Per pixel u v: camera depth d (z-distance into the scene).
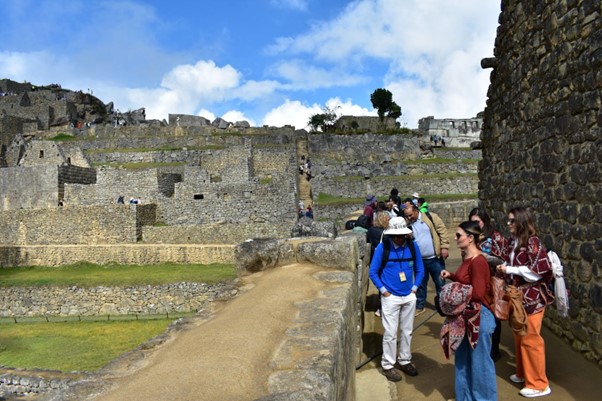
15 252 27.12
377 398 5.71
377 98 60.78
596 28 5.64
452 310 4.97
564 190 6.41
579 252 6.00
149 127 57.19
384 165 41.66
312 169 41.62
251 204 32.59
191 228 28.80
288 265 6.64
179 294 21.73
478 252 5.13
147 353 3.82
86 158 44.47
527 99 7.76
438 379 6.09
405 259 6.23
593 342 5.69
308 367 3.19
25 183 36.75
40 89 86.00
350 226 12.95
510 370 6.19
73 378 12.88
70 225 31.09
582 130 5.93
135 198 35.47
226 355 3.51
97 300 22.19
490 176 10.01
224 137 50.75
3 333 19.64
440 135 49.88
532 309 5.30
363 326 8.14
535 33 7.40
